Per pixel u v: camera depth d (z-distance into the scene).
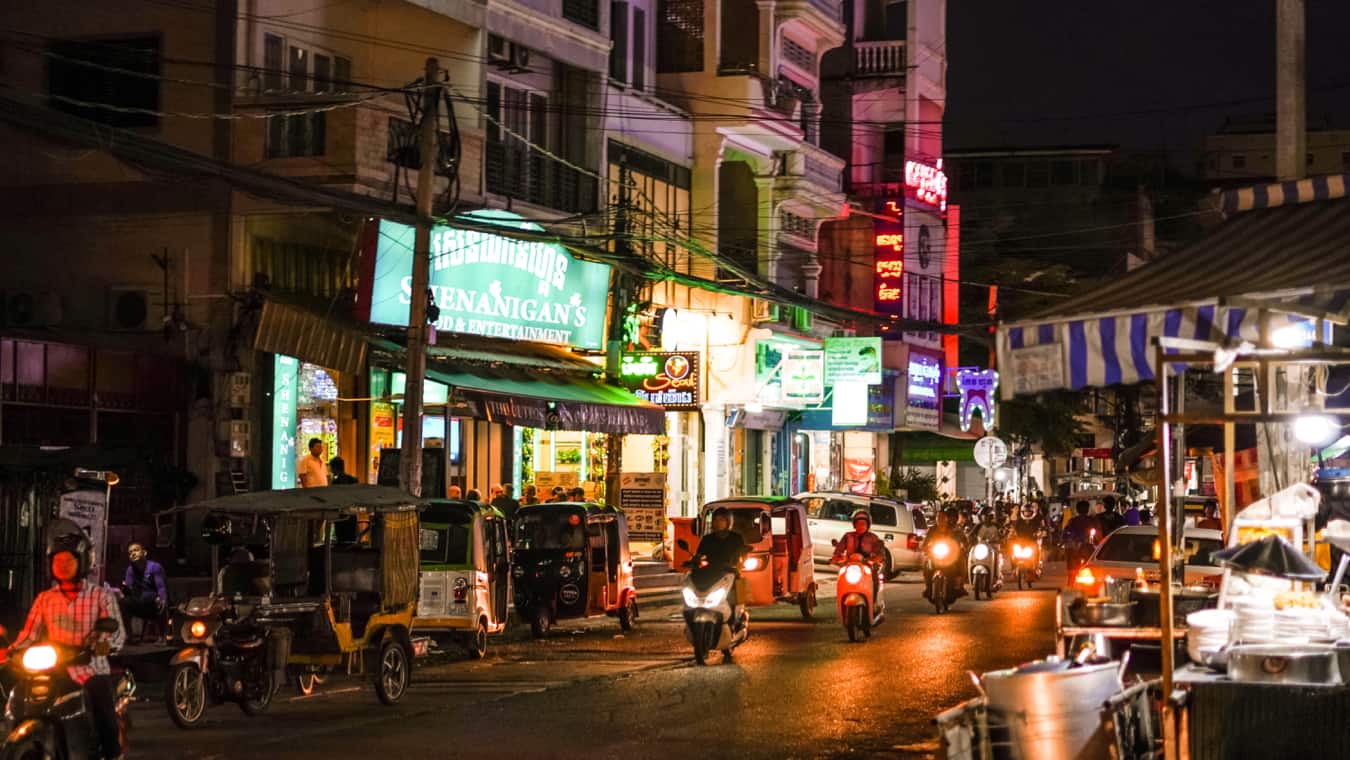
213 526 16.36
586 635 24.14
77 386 23.66
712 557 20.06
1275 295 9.68
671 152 40.06
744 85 41.03
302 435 27.09
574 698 16.50
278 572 16.91
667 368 33.97
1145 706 9.47
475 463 32.38
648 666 19.62
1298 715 8.67
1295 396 12.86
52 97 24.61
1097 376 10.04
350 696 17.05
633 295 34.62
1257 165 104.75
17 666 10.98
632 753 12.98
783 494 48.41
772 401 44.31
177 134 26.31
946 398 60.03
